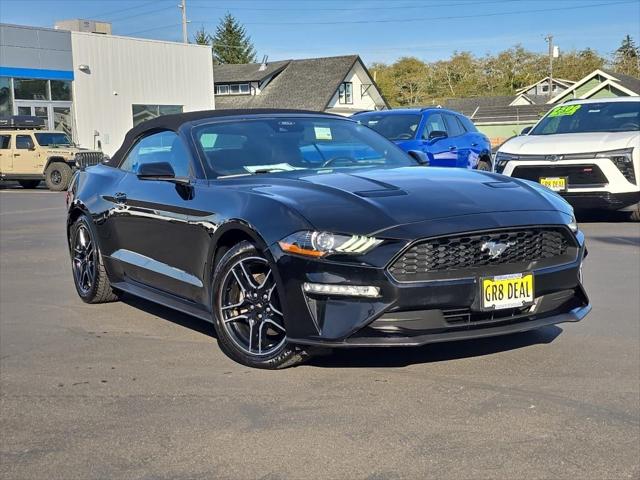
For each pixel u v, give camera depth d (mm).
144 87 37312
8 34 31453
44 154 23172
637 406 3811
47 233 11438
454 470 3148
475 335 4004
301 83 60406
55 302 6496
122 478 3172
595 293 6309
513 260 4141
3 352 5008
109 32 39312
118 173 6094
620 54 121375
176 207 4977
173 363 4664
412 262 3902
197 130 5379
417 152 5922
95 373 4527
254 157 5191
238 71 63250
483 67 117000
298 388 4133
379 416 3727
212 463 3277
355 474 3131
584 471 3125
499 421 3641
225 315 4555
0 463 3342
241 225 4324
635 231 9586
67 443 3539
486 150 14086
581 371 4344
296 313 4043
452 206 4152
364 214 4020
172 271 5109
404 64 117438
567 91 59594
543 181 9875
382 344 3854
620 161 9555
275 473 3164
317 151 5430
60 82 33656
